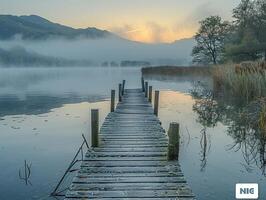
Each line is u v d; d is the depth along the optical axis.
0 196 8.48
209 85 32.69
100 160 9.83
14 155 12.20
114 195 7.42
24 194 8.60
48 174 10.06
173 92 33.47
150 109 19.95
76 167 10.67
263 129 11.75
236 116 17.34
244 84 20.03
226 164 10.46
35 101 29.47
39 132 16.31
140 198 7.29
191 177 9.40
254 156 11.05
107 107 25.66
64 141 14.41
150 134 13.13
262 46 52.69
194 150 12.05
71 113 22.55
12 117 20.83
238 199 7.94
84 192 7.57
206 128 15.90
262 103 13.56
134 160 9.84
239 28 57.94
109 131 13.71
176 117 19.45
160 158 10.03
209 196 8.13
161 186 7.92
